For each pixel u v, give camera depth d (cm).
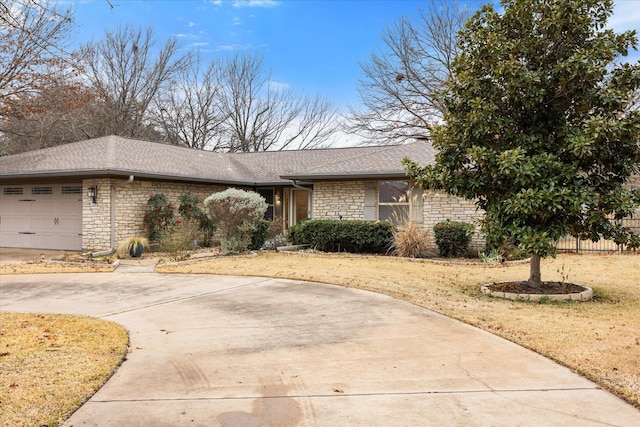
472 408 338
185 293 779
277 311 646
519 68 700
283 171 1844
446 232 1281
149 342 503
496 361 438
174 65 3219
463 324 571
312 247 1465
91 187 1372
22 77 1642
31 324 573
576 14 693
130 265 1141
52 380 387
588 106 720
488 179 751
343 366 427
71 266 1091
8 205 1565
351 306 673
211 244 1617
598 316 612
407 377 399
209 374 408
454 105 780
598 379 389
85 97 2086
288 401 352
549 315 617
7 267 1076
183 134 3309
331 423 316
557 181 687
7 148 2742
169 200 1516
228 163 1964
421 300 712
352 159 1605
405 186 1435
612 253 1278
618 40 711
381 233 1365
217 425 313
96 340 504
